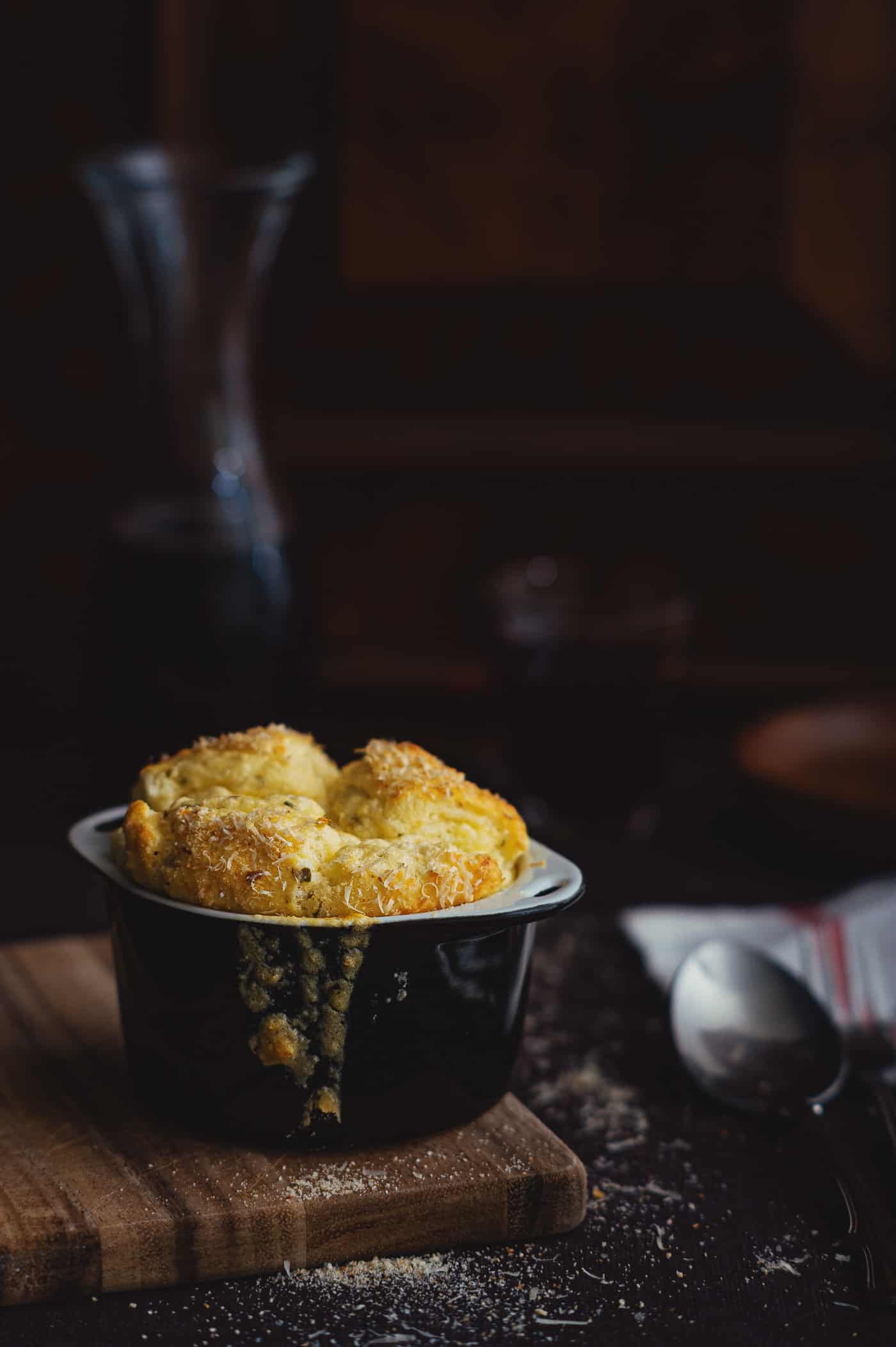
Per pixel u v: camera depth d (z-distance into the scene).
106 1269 0.61
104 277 1.21
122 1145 0.64
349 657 1.27
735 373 1.25
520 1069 0.72
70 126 1.19
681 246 1.23
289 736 0.67
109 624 0.91
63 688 1.27
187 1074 0.64
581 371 1.25
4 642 1.26
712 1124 0.70
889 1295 0.62
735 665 1.29
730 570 1.27
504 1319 0.61
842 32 1.20
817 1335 0.61
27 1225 0.61
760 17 1.19
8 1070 0.68
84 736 1.19
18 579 1.25
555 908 0.63
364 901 0.62
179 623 0.89
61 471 1.24
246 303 0.89
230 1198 0.62
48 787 1.02
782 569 1.28
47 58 1.17
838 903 0.82
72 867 0.90
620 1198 0.66
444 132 1.20
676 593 0.96
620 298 1.24
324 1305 0.61
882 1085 0.70
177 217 0.87
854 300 1.24
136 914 0.63
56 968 0.75
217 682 0.90
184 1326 0.60
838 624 1.29
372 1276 0.62
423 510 1.25
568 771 0.93
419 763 0.66
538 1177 0.63
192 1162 0.63
